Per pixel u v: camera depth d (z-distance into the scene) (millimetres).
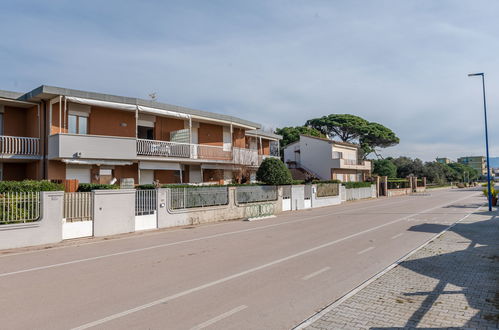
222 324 5059
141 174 22328
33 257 9820
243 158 27062
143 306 5812
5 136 17391
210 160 24484
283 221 18609
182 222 16828
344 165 44719
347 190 37375
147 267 8547
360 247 11016
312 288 6770
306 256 9719
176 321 5176
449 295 6176
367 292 6434
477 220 17828
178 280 7363
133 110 20281
